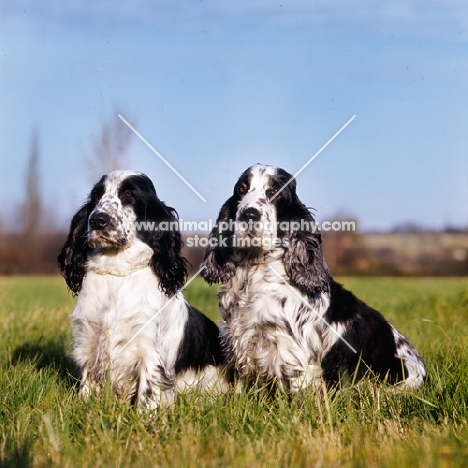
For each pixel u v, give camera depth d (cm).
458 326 922
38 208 3288
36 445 484
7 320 956
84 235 643
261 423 521
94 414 523
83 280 629
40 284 2241
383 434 496
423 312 1142
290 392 616
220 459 448
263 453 457
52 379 646
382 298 1441
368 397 587
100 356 610
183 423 508
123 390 609
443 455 434
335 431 509
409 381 650
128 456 462
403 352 676
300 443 481
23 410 549
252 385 629
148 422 529
